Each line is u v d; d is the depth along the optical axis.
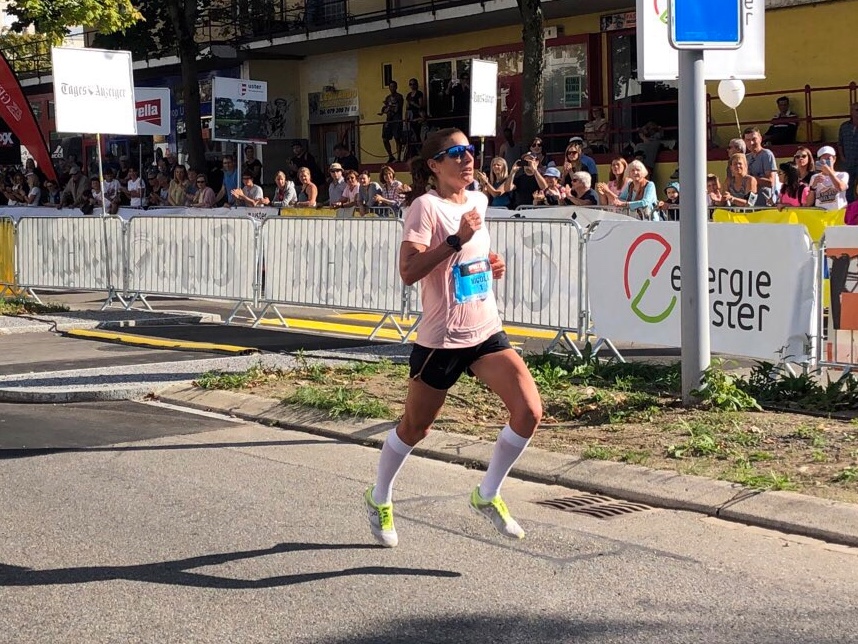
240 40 26.95
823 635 4.01
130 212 20.33
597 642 3.98
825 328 7.99
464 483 6.30
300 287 12.16
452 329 4.80
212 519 5.63
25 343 11.93
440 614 4.29
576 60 22.47
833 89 18.12
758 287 8.30
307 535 5.35
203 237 13.15
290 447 7.27
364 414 7.74
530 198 15.66
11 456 7.09
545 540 5.21
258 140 19.69
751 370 8.27
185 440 7.50
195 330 12.70
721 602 4.36
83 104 14.84
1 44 35.53
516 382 4.84
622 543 5.15
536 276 9.97
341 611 4.35
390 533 5.14
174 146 30.95
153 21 26.33
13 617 4.34
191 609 4.39
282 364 9.89
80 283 14.71
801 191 13.45
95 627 4.22
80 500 6.03
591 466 6.27
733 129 20.22
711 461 6.18
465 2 22.14
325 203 21.88
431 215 4.78
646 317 9.13
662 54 9.02
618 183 14.27
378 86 26.58
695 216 7.30
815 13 19.03
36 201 25.77
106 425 8.01
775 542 5.12
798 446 6.36
